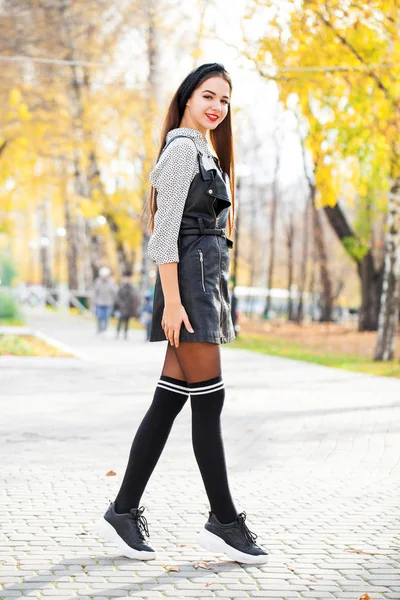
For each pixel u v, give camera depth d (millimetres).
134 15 30594
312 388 13133
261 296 68375
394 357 21078
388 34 15094
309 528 4961
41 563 4176
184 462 6949
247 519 5164
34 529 4816
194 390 4125
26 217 54562
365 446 7957
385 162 17516
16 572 4027
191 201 4066
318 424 9289
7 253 34438
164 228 4000
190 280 4035
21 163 29781
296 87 15695
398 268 19594
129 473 4262
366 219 29812
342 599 3750
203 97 4199
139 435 4238
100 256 45625
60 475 6355
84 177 36062
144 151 31344
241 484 6203
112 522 4266
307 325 44844
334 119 16203
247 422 9328
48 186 34125
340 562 4285
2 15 30688
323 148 16844
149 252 4062
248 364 17750
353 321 57469
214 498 4195
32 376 13703
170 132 4215
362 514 5332
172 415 4242
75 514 5188
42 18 30922
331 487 6145
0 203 33219
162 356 18516
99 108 30391
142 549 4230
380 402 11492
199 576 4016
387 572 4137
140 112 30312
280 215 55125
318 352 23250
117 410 9969
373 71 15547
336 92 16125
